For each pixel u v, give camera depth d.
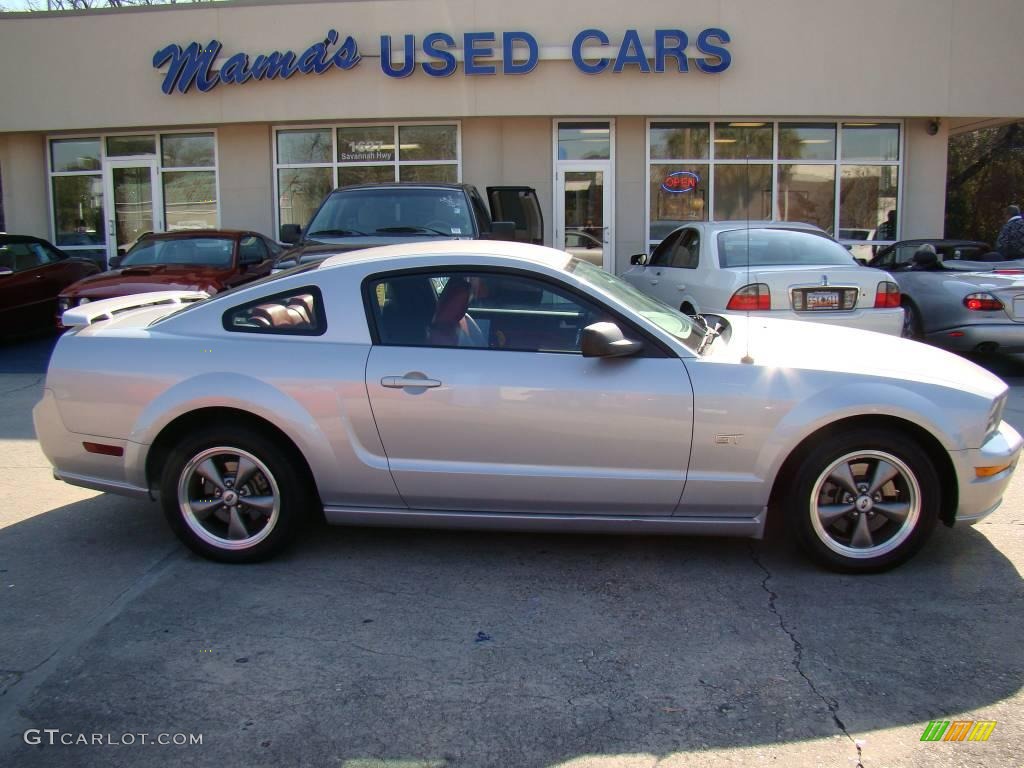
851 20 13.60
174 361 4.26
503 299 4.23
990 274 8.98
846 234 14.86
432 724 2.98
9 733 2.95
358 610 3.84
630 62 13.49
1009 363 10.16
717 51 13.45
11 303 11.18
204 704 3.11
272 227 14.96
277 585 4.11
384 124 14.56
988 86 13.82
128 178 15.24
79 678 3.29
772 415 4.00
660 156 14.52
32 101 14.50
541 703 3.10
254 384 4.16
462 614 3.80
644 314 4.29
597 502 4.13
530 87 13.72
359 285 4.29
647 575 4.20
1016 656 3.39
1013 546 4.50
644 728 2.95
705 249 8.28
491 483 4.12
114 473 4.36
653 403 4.01
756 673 3.29
